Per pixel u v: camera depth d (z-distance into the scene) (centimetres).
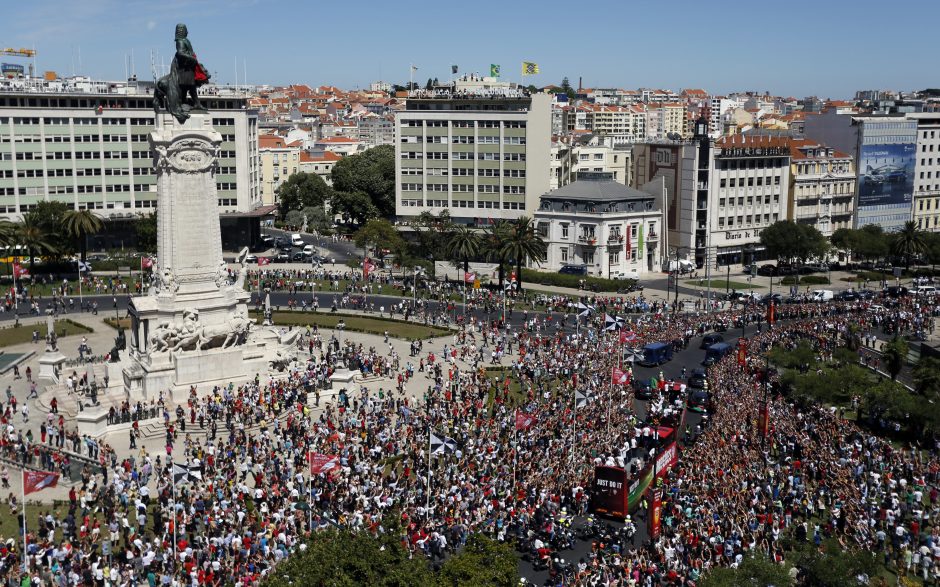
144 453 8938
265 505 7569
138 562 6975
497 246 19038
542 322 16362
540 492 8131
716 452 9088
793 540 7250
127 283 18688
